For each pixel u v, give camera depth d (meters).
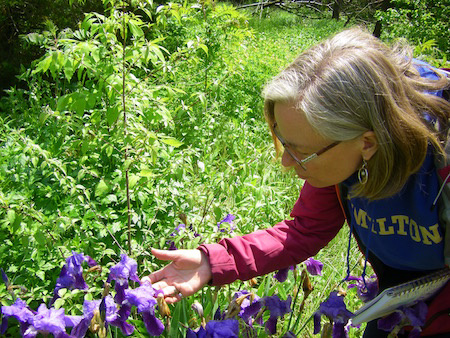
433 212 1.53
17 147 3.23
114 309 1.76
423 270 1.79
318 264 2.36
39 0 5.46
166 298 1.85
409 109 1.39
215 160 4.14
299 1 18.31
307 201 1.96
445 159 1.45
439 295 1.78
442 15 9.14
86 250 2.60
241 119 5.21
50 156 2.83
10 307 1.69
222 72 5.05
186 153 3.11
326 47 1.42
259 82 6.34
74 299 2.33
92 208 2.79
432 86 1.49
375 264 1.96
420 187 1.51
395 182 1.45
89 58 2.51
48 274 2.60
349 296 2.97
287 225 2.06
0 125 3.99
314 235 2.01
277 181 4.14
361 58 1.35
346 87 1.32
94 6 5.76
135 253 2.67
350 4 18.62
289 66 1.47
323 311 1.96
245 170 2.86
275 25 16.11
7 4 5.28
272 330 2.11
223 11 4.73
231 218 2.78
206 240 2.63
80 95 2.48
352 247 3.64
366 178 1.46
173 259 1.87
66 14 5.62
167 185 3.03
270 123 1.58
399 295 1.68
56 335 1.71
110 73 2.51
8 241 2.58
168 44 6.87
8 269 2.54
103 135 2.95
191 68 5.01
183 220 2.59
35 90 4.45
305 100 1.35
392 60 1.43
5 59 5.46
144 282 1.82
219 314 2.09
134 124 2.55
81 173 2.66
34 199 3.03
